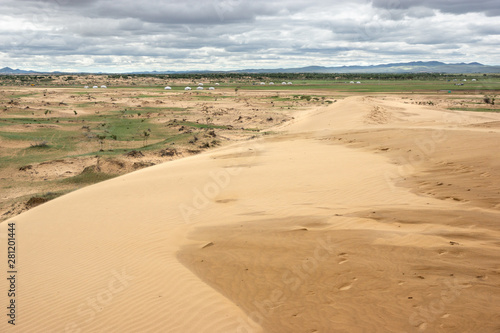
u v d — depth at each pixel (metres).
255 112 69.38
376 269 6.67
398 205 10.00
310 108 74.88
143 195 14.95
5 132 44.81
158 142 43.97
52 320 6.45
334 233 8.55
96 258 9.05
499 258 6.43
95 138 44.97
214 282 7.12
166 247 9.25
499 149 13.90
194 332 5.58
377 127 29.56
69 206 14.36
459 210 8.92
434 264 6.54
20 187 26.94
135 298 6.84
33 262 9.25
